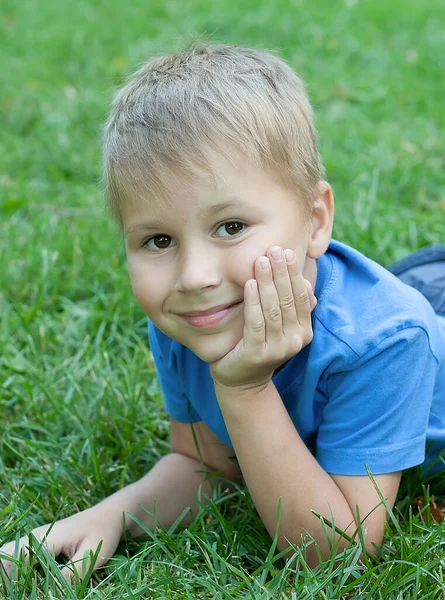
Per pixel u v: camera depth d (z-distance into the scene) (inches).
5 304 131.0
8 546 79.7
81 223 149.8
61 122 195.6
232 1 283.9
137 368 111.3
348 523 75.0
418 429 76.9
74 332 121.8
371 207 141.3
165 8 279.4
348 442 76.1
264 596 68.1
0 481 94.7
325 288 78.2
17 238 146.9
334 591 69.6
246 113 70.1
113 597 72.5
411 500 86.3
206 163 67.2
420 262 109.7
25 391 109.6
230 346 71.6
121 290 129.2
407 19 257.6
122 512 83.5
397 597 69.5
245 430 74.1
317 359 75.0
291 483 74.2
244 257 68.1
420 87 203.0
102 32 259.3
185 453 92.7
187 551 77.7
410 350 75.0
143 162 68.2
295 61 225.9
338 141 177.8
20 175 170.4
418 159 165.2
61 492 88.9
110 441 100.8
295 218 71.6
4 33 263.6
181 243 68.7
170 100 70.5
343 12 265.9
